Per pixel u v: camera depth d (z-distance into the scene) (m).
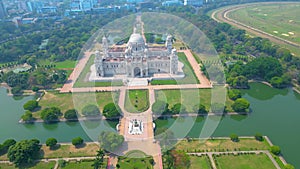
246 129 155.25
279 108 180.00
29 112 171.38
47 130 160.38
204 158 128.38
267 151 133.75
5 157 133.62
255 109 178.38
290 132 152.62
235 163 125.31
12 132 160.12
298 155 133.88
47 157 132.25
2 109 187.75
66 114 165.38
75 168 124.12
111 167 121.06
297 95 197.38
